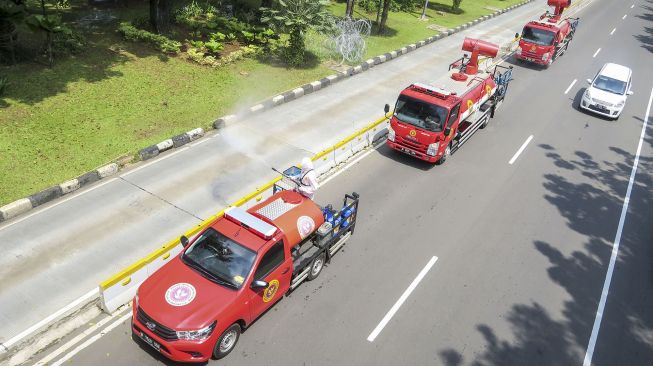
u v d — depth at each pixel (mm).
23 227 10297
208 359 7711
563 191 14383
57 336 7957
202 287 7898
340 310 9219
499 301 9914
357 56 22312
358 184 13531
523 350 8828
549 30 24453
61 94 15180
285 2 21344
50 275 9141
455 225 12211
